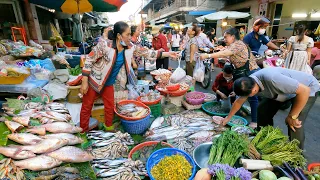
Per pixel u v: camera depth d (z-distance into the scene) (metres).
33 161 1.53
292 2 10.34
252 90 2.07
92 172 1.70
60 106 2.66
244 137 2.32
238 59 3.16
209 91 5.95
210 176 1.81
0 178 1.35
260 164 1.99
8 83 2.97
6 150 1.54
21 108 2.41
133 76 4.17
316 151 2.91
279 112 4.29
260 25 4.03
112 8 5.90
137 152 2.48
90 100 2.82
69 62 5.11
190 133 3.09
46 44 6.43
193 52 5.25
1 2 5.17
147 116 3.11
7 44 4.01
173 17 26.53
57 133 1.97
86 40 12.99
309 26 9.33
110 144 2.56
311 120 3.86
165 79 4.44
